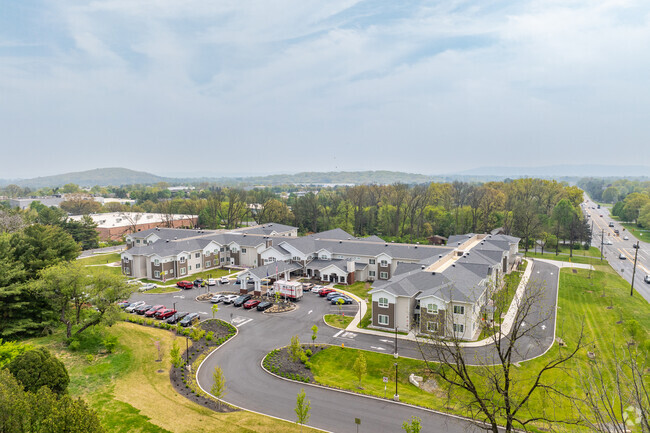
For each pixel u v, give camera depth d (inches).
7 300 1863.9
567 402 1374.3
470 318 1931.6
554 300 2551.7
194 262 3474.4
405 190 5728.3
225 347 1898.4
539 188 6259.8
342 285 2977.4
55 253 2176.4
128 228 5260.8
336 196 6845.5
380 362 1748.3
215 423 1235.9
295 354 1734.7
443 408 1368.1
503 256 3102.9
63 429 837.2
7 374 994.7
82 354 1752.0
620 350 1777.8
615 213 7805.1
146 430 1175.6
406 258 3048.7
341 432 1227.9
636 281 3154.5
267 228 4362.7
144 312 2393.0
